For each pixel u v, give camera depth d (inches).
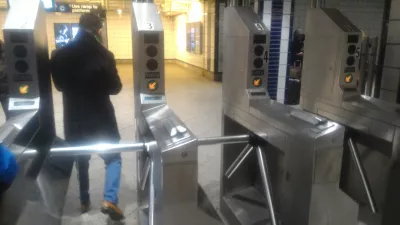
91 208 101.0
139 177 86.3
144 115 71.1
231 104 92.7
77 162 96.5
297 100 195.0
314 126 66.6
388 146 82.7
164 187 55.2
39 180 71.1
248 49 81.9
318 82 103.1
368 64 155.7
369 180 91.2
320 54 101.4
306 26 107.5
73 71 85.4
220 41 344.8
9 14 73.1
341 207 67.4
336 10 100.9
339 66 93.4
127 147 68.7
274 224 73.4
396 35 132.6
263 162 79.1
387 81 137.9
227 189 100.7
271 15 182.7
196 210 57.8
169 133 59.8
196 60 419.2
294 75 192.9
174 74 404.8
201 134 171.6
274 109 78.1
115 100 248.8
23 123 63.1
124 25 504.7
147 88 74.9
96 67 85.0
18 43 69.8
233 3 92.7
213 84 330.6
